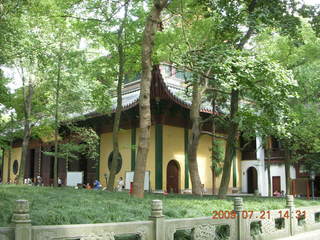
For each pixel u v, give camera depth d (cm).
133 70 1997
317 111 2095
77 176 3347
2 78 2230
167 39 1797
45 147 4088
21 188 1605
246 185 3594
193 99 1981
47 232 556
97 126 3328
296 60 1995
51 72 2227
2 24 1520
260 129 1459
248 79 1270
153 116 2873
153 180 2822
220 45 1355
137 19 1769
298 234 1204
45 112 2556
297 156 2570
